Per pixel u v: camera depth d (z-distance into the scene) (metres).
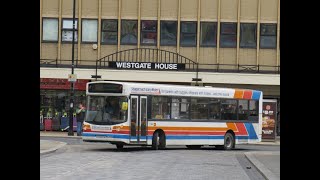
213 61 41.53
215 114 26.78
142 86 23.77
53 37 41.47
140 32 41.50
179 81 39.31
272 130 35.50
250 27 41.69
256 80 39.50
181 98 25.39
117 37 41.47
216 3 41.66
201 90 26.30
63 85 39.59
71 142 29.75
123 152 23.11
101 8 41.50
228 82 39.38
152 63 39.56
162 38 41.56
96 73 39.06
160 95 24.52
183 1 41.62
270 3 41.69
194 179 14.38
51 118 39.84
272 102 35.56
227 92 27.34
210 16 41.62
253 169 17.66
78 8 41.47
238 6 41.53
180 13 41.56
